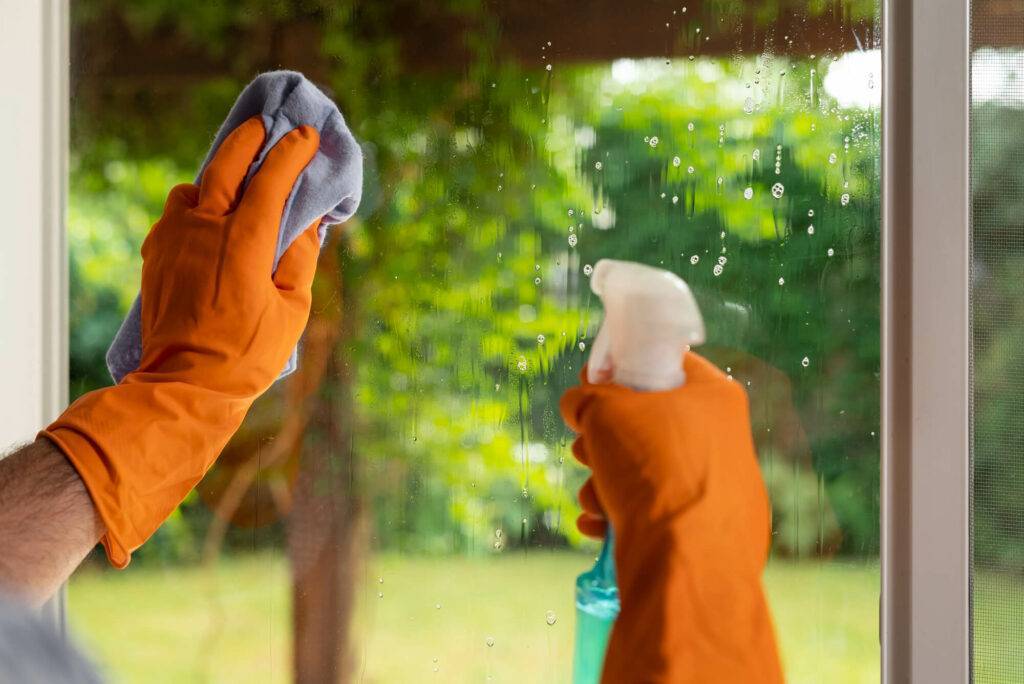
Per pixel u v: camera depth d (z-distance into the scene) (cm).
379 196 85
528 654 82
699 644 68
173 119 87
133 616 87
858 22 77
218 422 67
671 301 76
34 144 84
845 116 77
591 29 82
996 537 70
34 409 85
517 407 83
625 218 81
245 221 68
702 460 72
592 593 79
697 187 80
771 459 77
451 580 84
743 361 78
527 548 82
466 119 84
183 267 68
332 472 86
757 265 79
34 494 58
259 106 75
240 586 86
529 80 83
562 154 83
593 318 82
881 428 74
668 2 81
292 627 86
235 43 86
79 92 88
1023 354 69
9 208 82
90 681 13
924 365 70
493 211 84
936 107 69
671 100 81
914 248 70
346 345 86
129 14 88
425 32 84
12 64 82
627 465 72
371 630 85
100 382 87
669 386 75
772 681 70
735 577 71
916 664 70
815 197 78
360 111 85
